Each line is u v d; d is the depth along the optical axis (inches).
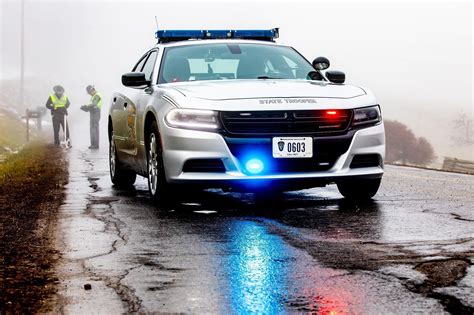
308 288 178.7
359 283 182.5
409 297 169.8
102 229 265.1
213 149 304.5
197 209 314.7
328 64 374.9
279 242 236.7
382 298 169.2
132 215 298.8
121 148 400.8
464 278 185.9
